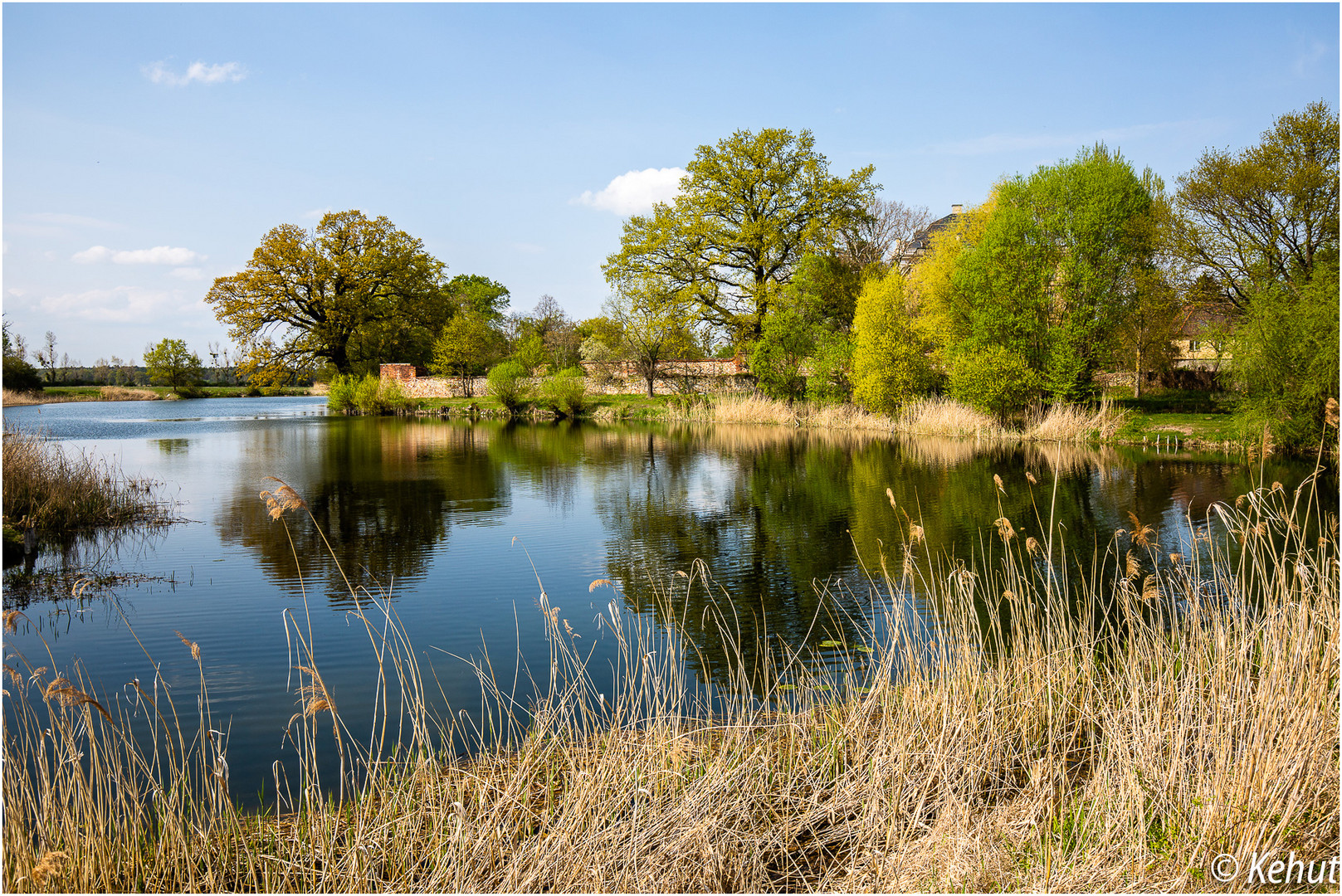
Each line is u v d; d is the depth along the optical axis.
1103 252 27.45
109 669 7.36
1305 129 25.78
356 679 7.07
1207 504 14.74
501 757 5.28
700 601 9.41
